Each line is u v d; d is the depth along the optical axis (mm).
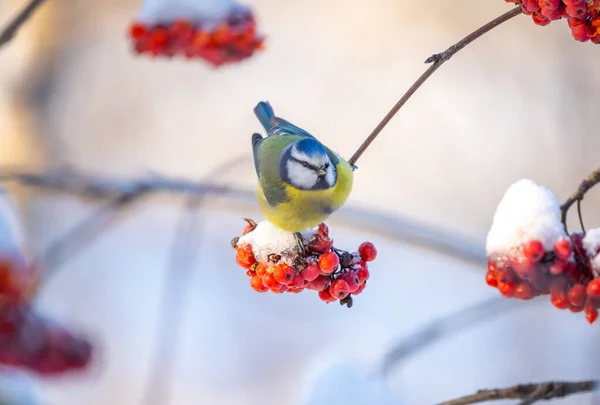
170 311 8484
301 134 5922
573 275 4105
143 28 6969
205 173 16281
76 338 7453
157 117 17188
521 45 15312
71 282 15648
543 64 14922
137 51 7203
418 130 15867
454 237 8492
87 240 8320
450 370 12992
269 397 14125
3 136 15312
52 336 7285
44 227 14133
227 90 17391
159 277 15859
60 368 7363
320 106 16422
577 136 13844
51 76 15914
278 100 16766
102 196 8297
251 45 7027
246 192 8922
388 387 7246
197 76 17422
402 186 15297
